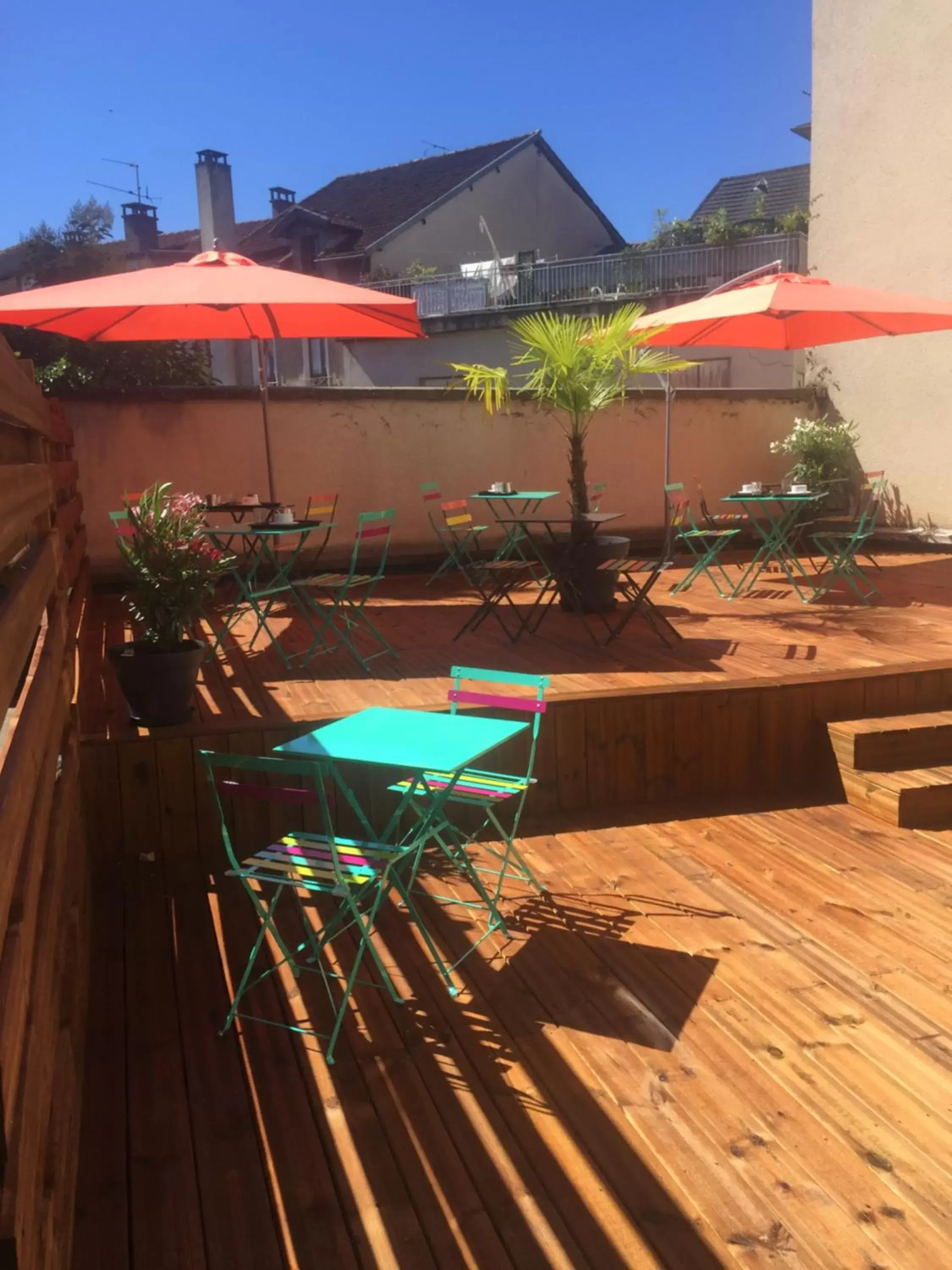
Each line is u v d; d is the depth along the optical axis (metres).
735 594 7.18
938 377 8.88
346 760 2.67
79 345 9.41
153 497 4.07
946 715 4.61
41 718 2.18
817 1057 2.50
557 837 3.98
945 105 8.41
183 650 3.97
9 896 1.39
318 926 3.25
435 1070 2.46
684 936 3.14
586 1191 2.05
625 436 9.31
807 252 14.60
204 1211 2.01
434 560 8.71
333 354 17.81
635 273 16.14
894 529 9.39
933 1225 1.94
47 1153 1.66
